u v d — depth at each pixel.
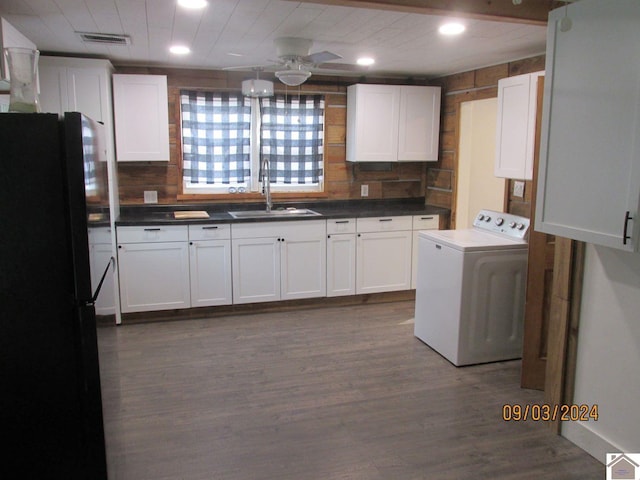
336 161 5.36
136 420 2.88
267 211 5.00
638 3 1.90
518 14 2.67
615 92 2.01
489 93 4.60
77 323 1.56
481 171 5.28
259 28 3.22
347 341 4.09
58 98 4.03
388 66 4.70
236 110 4.95
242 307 4.75
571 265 2.66
